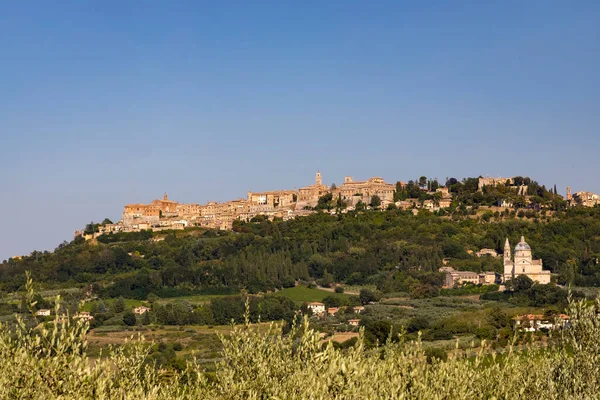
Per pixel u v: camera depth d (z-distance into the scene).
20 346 17.03
